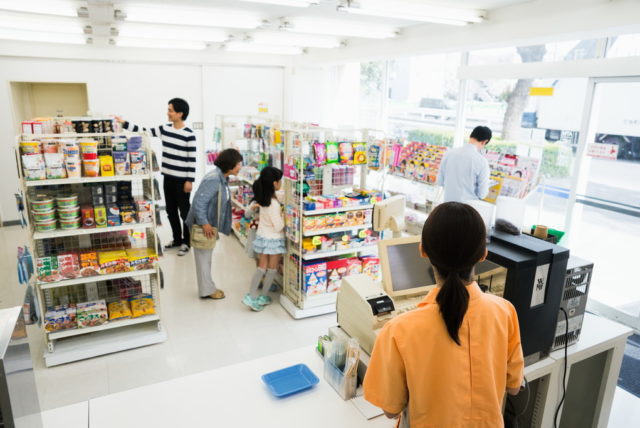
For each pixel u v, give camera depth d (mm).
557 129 5000
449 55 6355
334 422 1689
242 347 3740
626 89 4195
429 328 1188
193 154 5535
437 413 1206
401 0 3875
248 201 5891
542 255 1823
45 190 3410
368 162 4363
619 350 2303
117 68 7227
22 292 4781
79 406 1760
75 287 3650
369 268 4406
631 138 4223
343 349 1896
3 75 6500
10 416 1194
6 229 6723
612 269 4625
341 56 6973
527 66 4379
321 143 3912
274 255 4270
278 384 1900
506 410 2229
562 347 2105
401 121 7512
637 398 3248
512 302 1805
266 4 4465
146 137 3436
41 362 3455
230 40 6441
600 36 3855
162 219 7332
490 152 5031
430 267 2090
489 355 1224
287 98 8609
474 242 1128
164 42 6738
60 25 5180
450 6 4164
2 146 6637
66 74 6906
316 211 3928
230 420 1690
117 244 3715
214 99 8078
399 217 2451
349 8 3838
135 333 3736
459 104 6191
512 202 2082
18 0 3971
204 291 4508
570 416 2555
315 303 4254
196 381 1924
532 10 3992
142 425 1662
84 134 3279
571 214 4699
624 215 4414
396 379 1223
